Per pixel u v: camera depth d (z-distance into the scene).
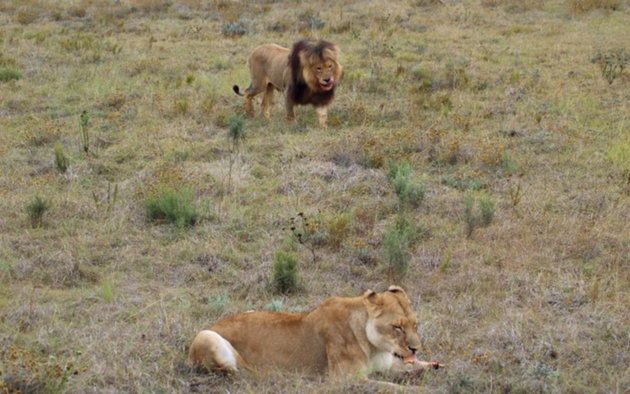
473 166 17.14
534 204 14.98
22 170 16.75
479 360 9.60
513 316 10.88
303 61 19.39
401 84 23.47
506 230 13.77
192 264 12.73
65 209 14.53
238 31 30.64
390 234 12.35
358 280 12.28
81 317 10.98
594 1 33.94
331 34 30.56
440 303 11.41
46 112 21.09
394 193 15.55
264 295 11.74
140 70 25.09
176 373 9.28
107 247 13.26
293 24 31.75
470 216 13.78
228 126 19.33
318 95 19.58
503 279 12.09
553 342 10.12
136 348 9.92
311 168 16.64
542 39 29.53
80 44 28.16
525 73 24.70
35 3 35.66
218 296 11.55
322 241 13.44
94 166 16.91
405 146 17.98
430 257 12.84
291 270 11.90
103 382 9.16
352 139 18.16
